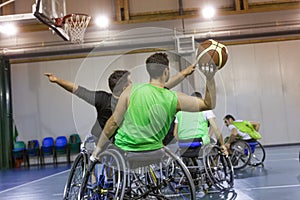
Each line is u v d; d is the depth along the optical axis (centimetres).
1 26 852
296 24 905
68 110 973
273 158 650
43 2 562
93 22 922
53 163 943
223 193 352
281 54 962
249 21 919
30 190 477
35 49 912
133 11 959
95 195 262
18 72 991
